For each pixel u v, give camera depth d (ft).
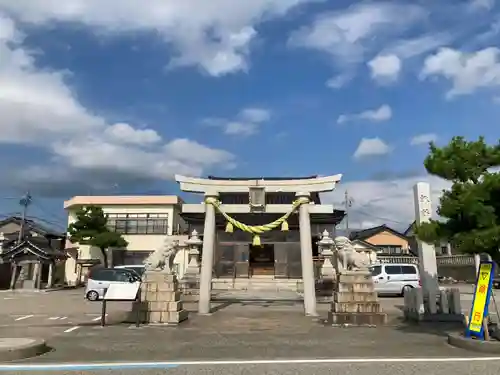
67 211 144.77
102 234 126.21
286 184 58.44
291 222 99.09
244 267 101.81
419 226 35.32
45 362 26.61
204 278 55.98
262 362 26.45
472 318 32.55
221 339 35.65
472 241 30.25
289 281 95.55
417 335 37.73
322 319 49.70
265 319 49.75
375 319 44.68
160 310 45.44
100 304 70.64
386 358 27.68
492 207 30.60
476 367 24.84
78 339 35.60
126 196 139.95
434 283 47.98
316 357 28.14
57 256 118.42
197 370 24.38
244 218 92.63
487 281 31.86
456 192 32.30
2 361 26.91
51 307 65.41
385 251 171.73
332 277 85.56
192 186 57.57
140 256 136.87
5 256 113.29
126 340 35.12
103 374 23.50
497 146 32.83
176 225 141.18
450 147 33.50
